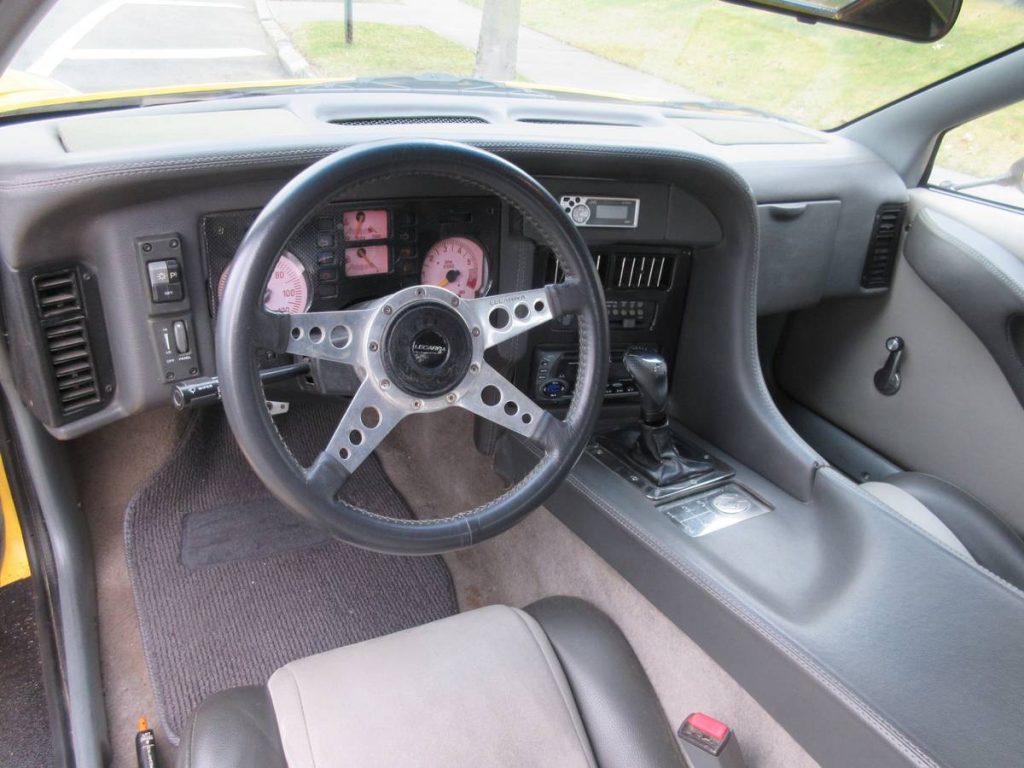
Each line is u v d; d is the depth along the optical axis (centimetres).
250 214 119
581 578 149
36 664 146
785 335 231
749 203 142
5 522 147
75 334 116
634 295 163
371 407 100
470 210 136
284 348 94
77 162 105
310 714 99
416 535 100
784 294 188
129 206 111
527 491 109
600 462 153
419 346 100
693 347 165
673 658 127
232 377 89
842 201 185
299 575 173
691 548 127
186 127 132
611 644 126
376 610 168
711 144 179
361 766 94
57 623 147
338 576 175
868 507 129
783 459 145
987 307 170
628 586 138
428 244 135
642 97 209
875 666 103
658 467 148
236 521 183
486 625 116
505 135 137
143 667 151
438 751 96
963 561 118
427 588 174
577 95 197
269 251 90
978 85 175
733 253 150
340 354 97
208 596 166
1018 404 170
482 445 181
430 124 146
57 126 131
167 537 177
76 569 154
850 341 211
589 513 144
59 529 154
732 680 117
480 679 106
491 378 107
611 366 169
